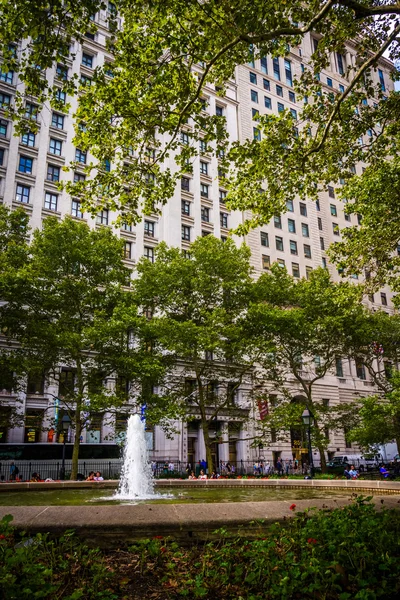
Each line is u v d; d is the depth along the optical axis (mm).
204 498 11461
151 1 10688
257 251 51156
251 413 42906
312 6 12391
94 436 35094
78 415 25719
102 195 13453
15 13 9961
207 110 51656
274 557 4617
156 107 12750
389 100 13828
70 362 28984
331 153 14602
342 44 13078
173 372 38875
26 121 11562
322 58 13453
